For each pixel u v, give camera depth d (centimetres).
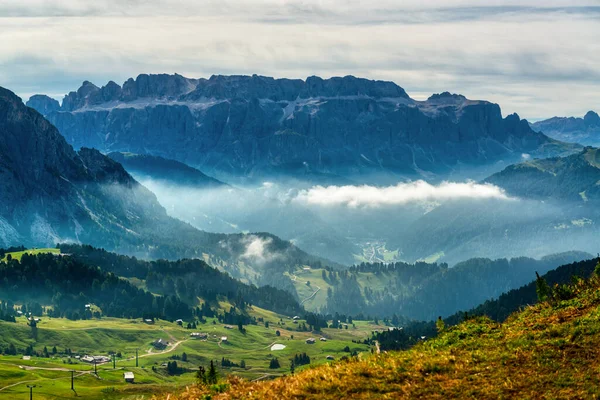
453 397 4794
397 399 4809
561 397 4606
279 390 5088
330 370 5325
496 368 5134
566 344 5306
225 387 5356
